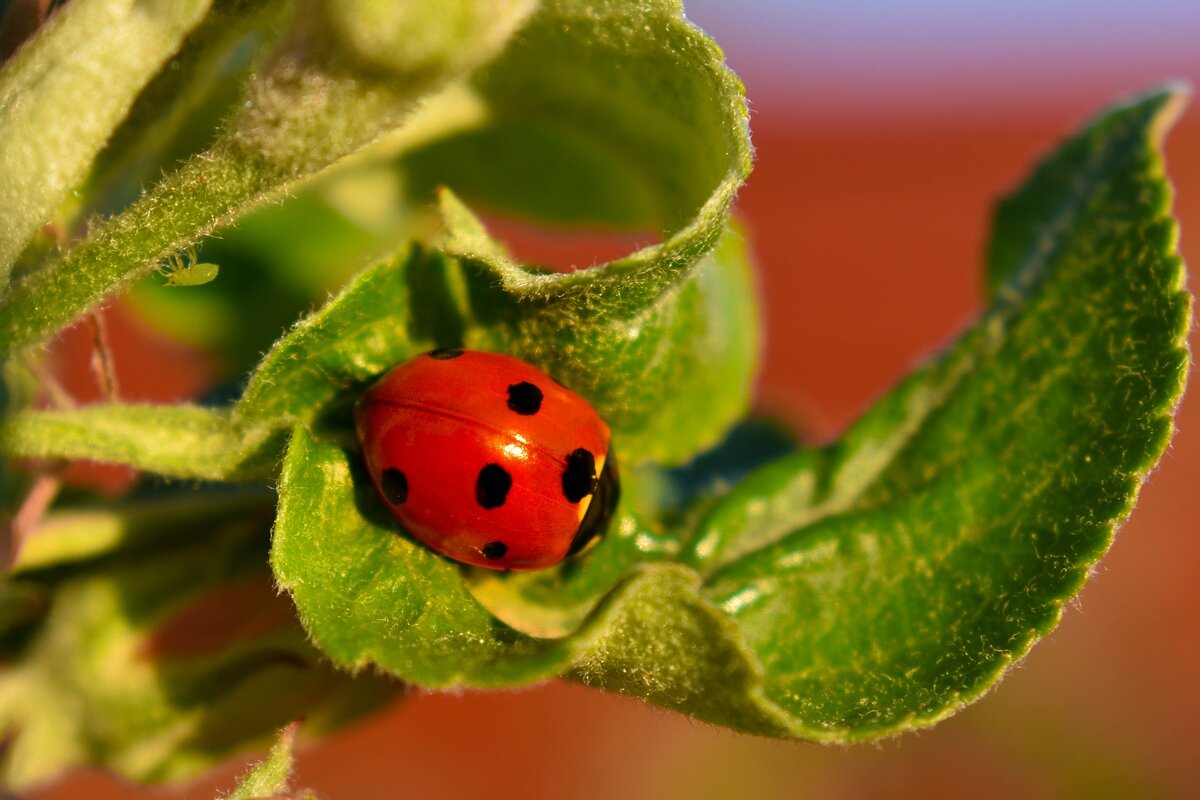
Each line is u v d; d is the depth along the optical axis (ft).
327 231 0.30
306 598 0.24
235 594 0.26
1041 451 0.25
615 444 0.26
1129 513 0.25
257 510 0.27
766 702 0.23
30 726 0.26
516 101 0.27
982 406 0.26
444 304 0.25
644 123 0.26
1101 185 0.27
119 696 0.26
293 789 0.25
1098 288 0.26
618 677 0.24
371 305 0.24
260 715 0.26
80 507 0.27
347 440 0.25
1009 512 0.25
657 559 0.26
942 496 0.26
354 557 0.24
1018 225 0.28
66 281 0.23
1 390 0.26
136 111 0.25
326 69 0.23
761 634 0.25
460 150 0.28
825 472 0.26
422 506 0.24
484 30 0.23
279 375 0.24
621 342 0.25
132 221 0.23
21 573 0.26
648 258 0.23
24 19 0.24
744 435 0.32
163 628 0.26
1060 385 0.26
